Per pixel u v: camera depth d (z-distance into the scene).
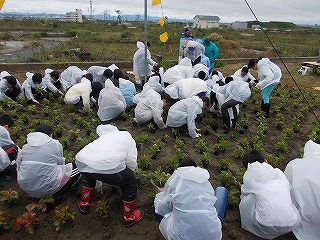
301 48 28.59
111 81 8.35
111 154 4.12
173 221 3.65
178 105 7.50
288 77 15.16
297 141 8.03
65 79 10.18
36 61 14.52
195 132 7.59
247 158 4.88
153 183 5.15
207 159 6.34
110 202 5.07
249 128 8.62
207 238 3.47
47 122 7.66
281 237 4.54
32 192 4.54
